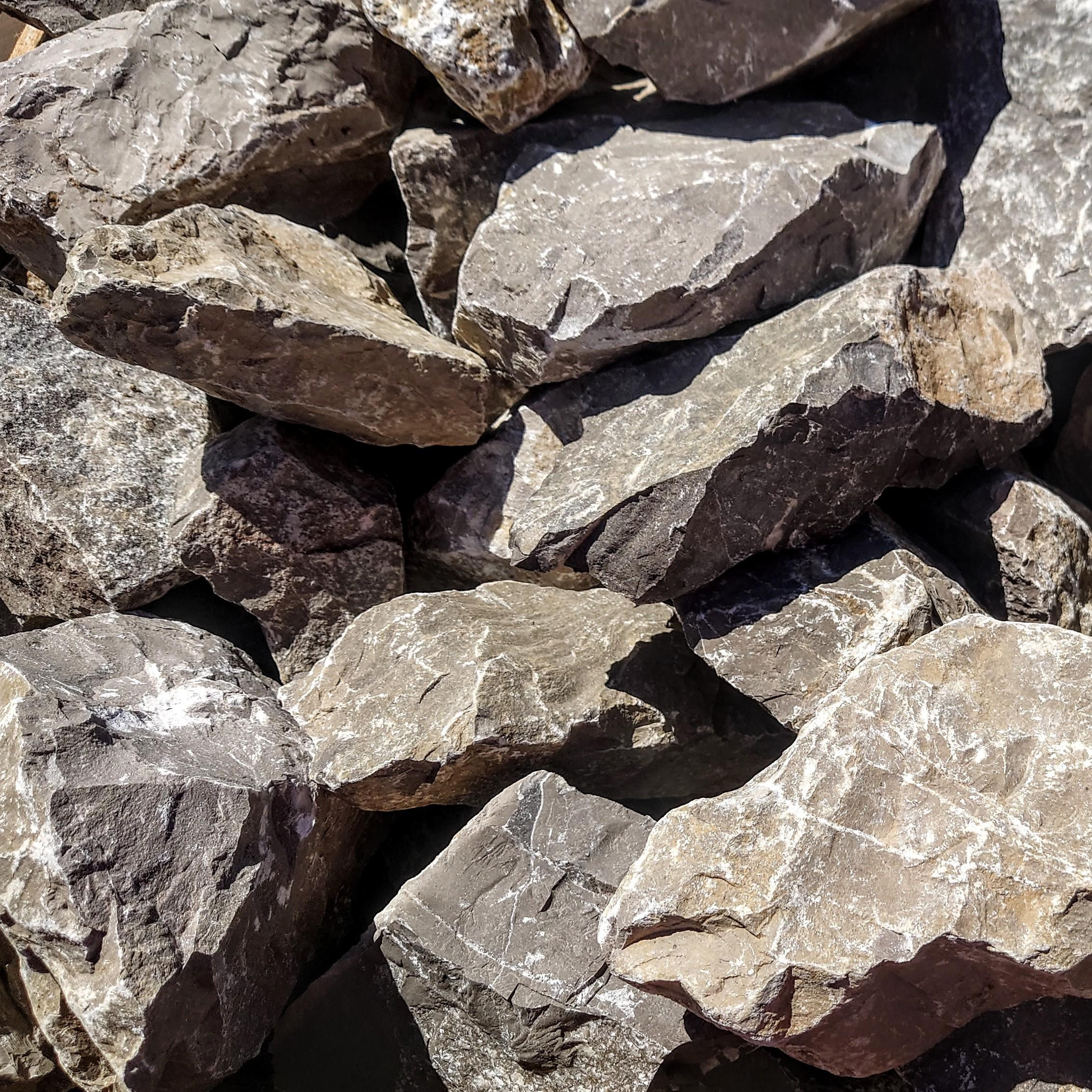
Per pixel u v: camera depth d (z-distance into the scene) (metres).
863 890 0.52
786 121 0.72
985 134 0.76
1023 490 0.69
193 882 0.57
